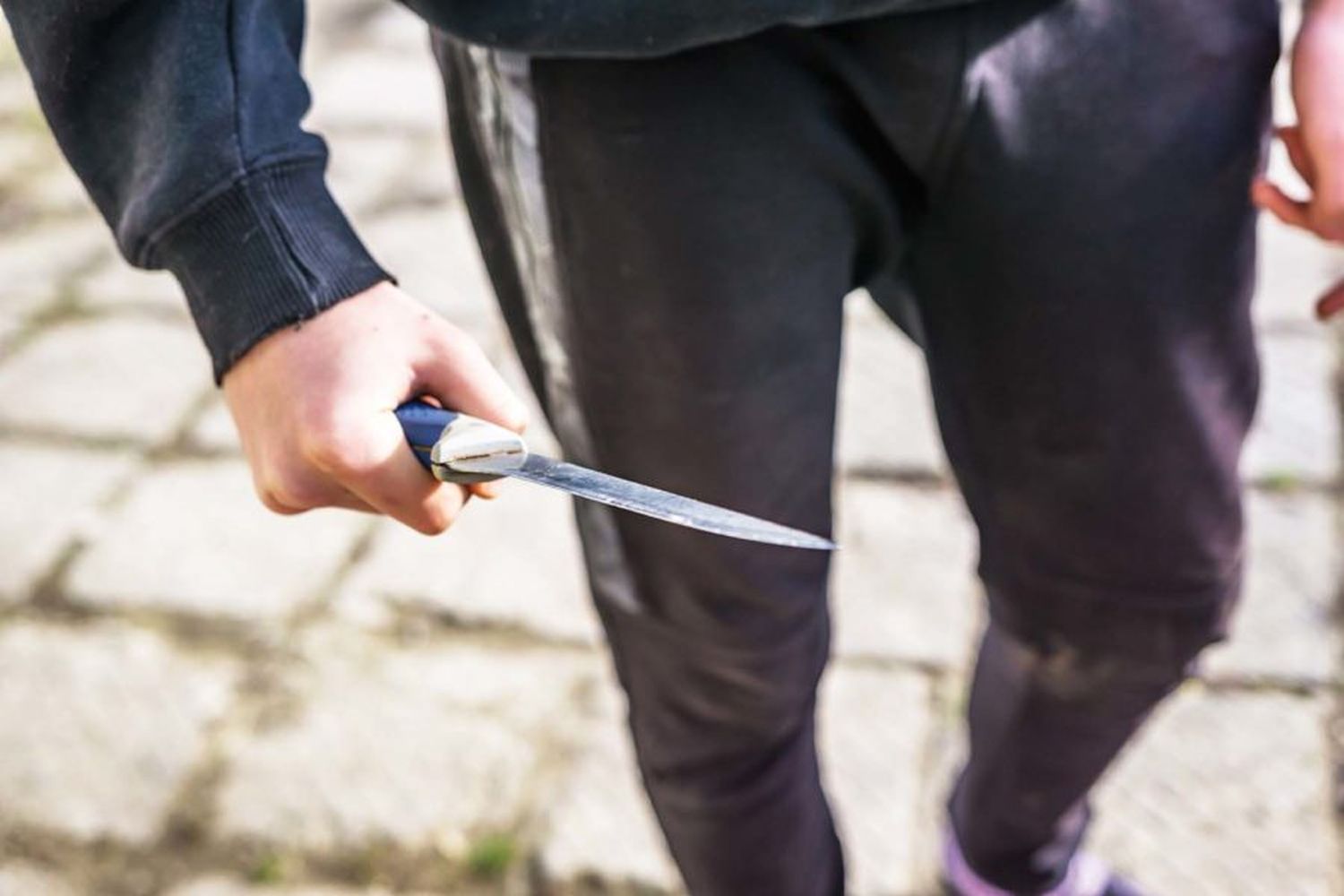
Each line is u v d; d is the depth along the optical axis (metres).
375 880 1.49
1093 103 0.84
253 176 0.73
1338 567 1.75
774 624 0.97
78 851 1.53
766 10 0.77
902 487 1.93
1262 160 0.91
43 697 1.70
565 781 1.57
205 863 1.52
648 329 0.87
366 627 1.78
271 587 1.84
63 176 2.83
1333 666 1.63
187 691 1.70
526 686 1.68
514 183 0.88
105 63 0.75
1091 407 0.92
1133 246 0.88
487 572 1.84
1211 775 1.53
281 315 0.70
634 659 1.03
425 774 1.59
